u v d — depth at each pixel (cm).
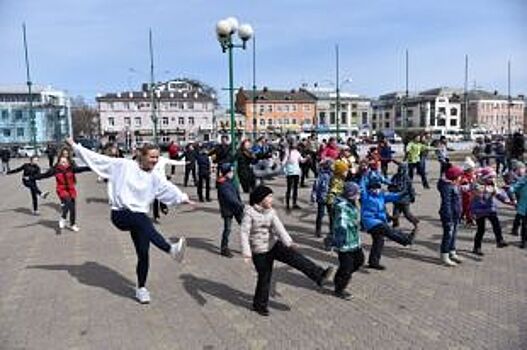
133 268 819
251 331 561
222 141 1524
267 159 2002
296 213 1317
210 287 717
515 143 1905
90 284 736
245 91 10412
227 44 1354
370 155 1157
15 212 1455
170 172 2812
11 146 7631
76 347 527
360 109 11181
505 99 13562
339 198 673
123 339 545
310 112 10644
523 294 671
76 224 1227
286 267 807
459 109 13000
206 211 1405
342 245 655
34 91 9556
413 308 624
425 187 1834
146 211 663
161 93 9812
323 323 581
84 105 11925
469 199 916
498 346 515
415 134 1859
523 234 918
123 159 668
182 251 660
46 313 623
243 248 595
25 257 902
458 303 639
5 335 559
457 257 838
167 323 588
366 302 647
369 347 516
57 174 1141
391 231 791
